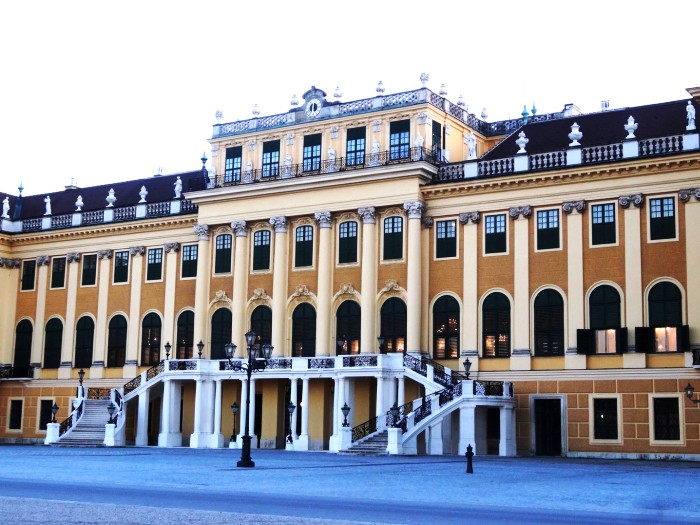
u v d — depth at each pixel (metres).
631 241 47.88
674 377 45.94
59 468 33.16
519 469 34.75
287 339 57.06
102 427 58.59
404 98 55.72
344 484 26.53
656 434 46.09
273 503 20.38
